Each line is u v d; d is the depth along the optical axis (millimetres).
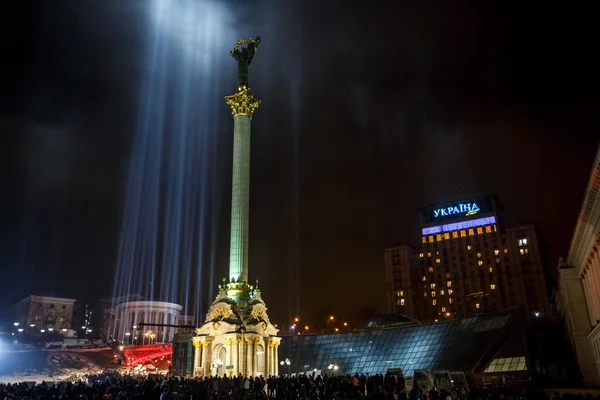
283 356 94062
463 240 176000
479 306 166125
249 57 77688
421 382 44031
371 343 92438
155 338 165875
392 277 179125
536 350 74188
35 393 39031
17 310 166750
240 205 69375
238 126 72938
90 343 127875
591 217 48906
